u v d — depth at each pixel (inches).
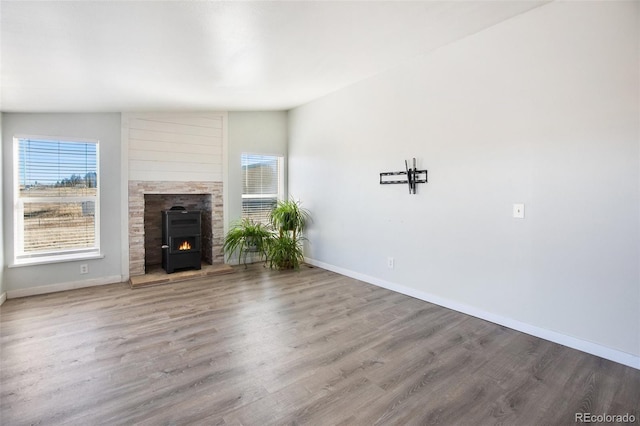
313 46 112.0
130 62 101.9
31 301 140.5
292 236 213.0
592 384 80.7
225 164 205.8
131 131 173.3
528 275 109.0
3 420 67.5
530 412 70.6
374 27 104.1
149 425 66.3
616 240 91.1
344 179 182.9
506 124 112.6
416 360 92.0
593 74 93.7
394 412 70.6
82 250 164.2
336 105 185.6
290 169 228.2
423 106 139.2
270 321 119.6
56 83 110.5
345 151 181.3
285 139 229.9
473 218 123.4
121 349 98.1
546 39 102.1
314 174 205.5
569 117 98.4
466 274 126.8
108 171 167.3
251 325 116.0
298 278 178.9
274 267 203.9
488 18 108.1
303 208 216.7
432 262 138.9
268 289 158.7
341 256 187.5
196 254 188.7
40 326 114.5
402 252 151.6
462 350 97.9
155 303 138.5
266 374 85.0
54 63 94.2
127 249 172.9
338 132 185.5
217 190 203.6
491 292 119.2
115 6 70.0
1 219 140.9
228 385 80.0
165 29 84.3
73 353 95.6
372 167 165.0
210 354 95.3
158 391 77.6
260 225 205.8
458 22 109.0
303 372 86.0
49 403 73.0
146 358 93.0
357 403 73.5
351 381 81.9
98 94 129.5
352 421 67.8
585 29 94.5
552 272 103.4
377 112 160.7
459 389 78.7
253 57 113.1
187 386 79.7
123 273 172.1
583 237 96.9
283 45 106.8
